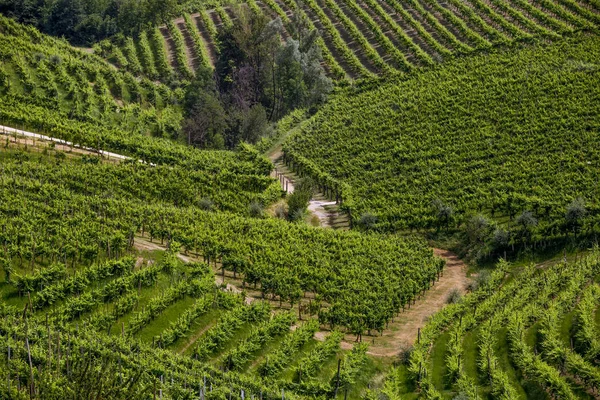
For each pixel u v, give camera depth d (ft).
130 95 352.28
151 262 199.41
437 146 303.89
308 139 325.83
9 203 212.84
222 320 180.24
